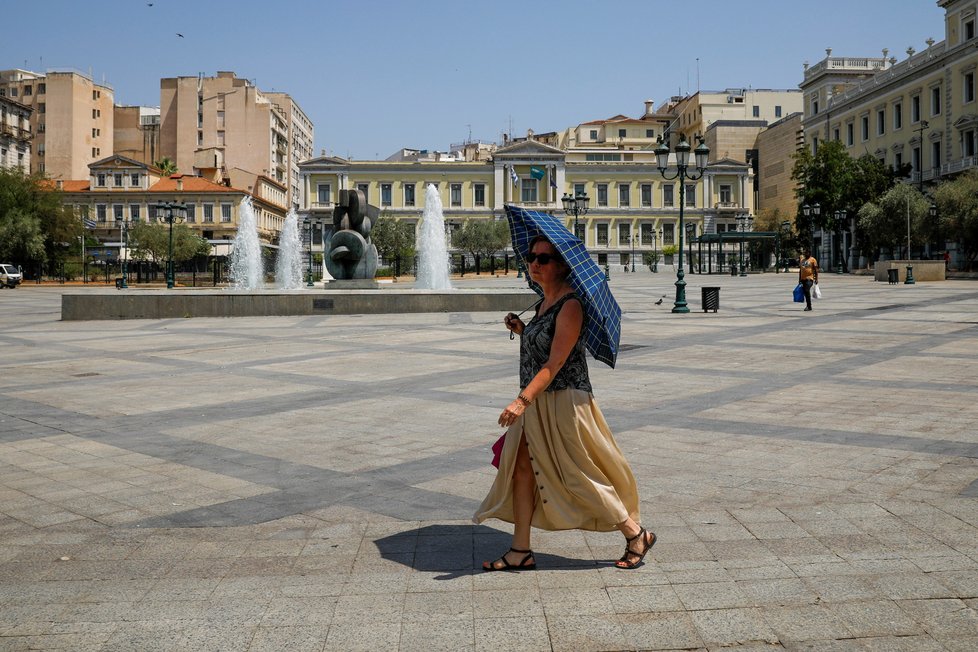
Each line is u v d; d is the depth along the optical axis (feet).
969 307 70.79
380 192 286.05
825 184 197.67
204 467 20.17
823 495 16.76
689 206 290.76
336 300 73.20
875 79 223.92
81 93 326.65
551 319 12.27
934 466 18.83
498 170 284.41
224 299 72.69
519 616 11.13
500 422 11.81
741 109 330.13
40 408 28.50
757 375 33.35
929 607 11.19
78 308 72.13
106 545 14.52
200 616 11.35
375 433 23.72
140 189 272.92
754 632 10.55
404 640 10.48
